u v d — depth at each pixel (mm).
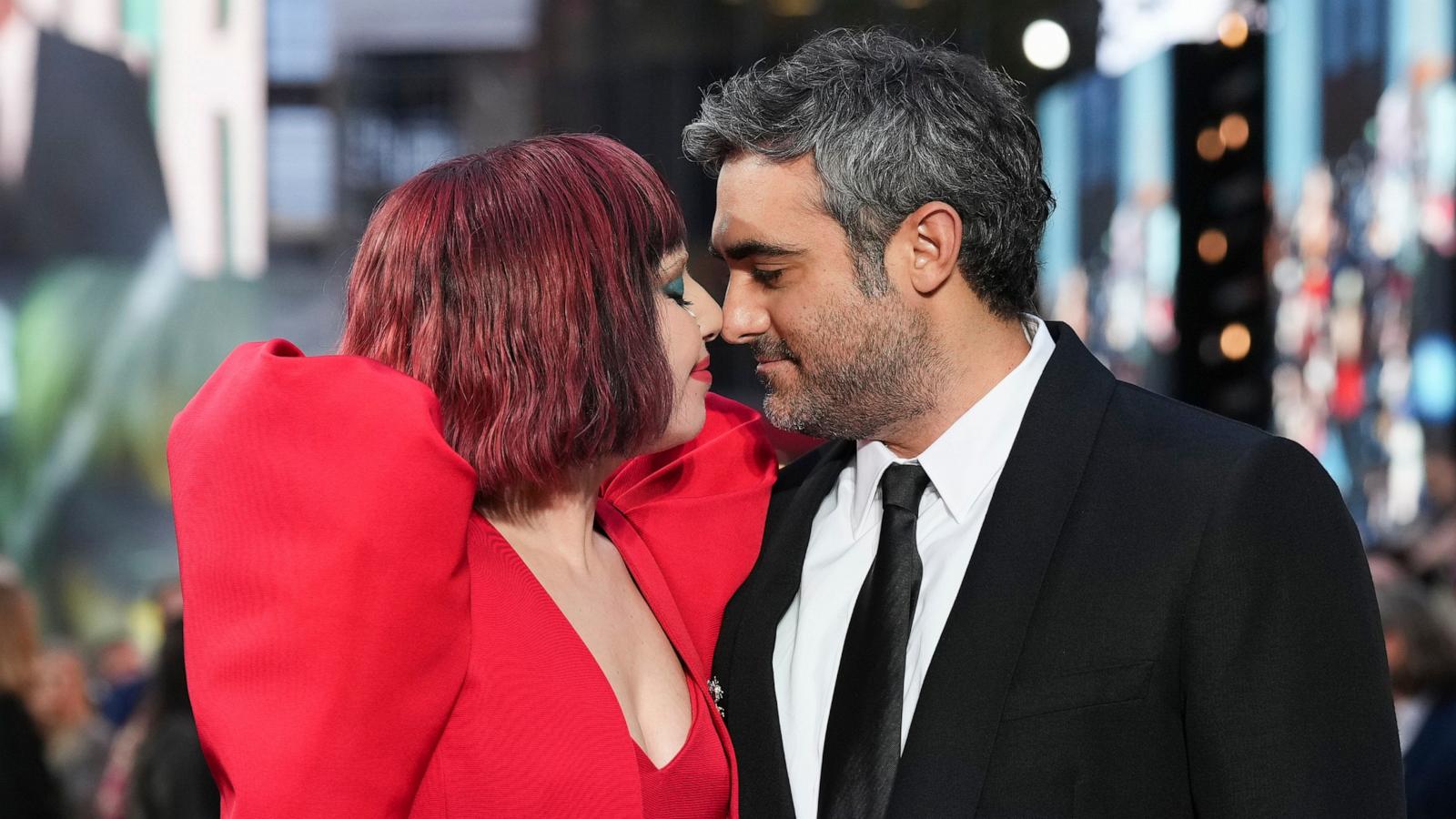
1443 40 4793
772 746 1508
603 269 1358
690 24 8367
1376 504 4992
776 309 1554
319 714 1145
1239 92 5082
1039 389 1515
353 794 1150
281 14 9086
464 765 1267
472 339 1329
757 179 1525
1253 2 5047
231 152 9273
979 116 1516
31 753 3250
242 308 9422
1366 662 1333
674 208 1446
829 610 1564
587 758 1299
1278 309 5172
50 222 9508
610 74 8539
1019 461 1476
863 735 1437
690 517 1661
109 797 3801
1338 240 5094
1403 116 4898
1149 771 1344
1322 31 5023
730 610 1642
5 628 3260
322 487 1196
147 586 9789
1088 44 5582
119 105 9344
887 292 1511
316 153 9141
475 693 1282
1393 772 1314
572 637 1355
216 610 1188
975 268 1522
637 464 1712
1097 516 1416
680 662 1555
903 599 1494
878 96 1499
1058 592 1394
